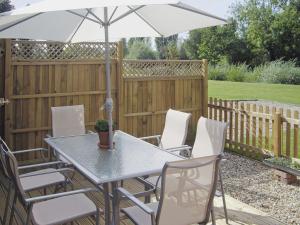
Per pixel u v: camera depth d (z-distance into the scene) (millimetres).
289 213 3941
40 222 2535
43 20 4090
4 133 5523
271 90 14430
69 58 5941
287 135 5609
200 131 3811
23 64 5539
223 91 14719
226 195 4406
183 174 2314
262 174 5367
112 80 6363
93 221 3570
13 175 2648
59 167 4027
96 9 4031
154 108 6871
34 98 5715
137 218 2584
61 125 4641
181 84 7133
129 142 3881
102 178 2682
